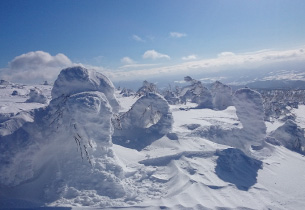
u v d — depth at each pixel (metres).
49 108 9.99
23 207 7.48
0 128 8.58
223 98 31.97
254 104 14.11
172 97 40.16
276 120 30.34
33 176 8.65
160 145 12.75
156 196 8.57
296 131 16.67
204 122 17.83
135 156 11.27
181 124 16.70
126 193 8.51
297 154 15.52
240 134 14.49
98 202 7.97
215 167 10.62
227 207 7.91
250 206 8.18
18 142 8.40
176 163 10.58
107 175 8.73
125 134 13.86
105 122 9.43
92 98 9.09
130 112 14.54
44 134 9.41
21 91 46.03
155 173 10.05
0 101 29.08
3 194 7.94
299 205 8.67
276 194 9.40
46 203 7.78
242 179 10.27
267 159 13.48
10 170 8.06
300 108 46.53
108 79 11.07
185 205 7.85
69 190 8.29
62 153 9.22
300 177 11.49
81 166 8.88
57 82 10.19
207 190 8.84
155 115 14.29
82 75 10.12
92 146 9.09
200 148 12.23
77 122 8.91
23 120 9.16
